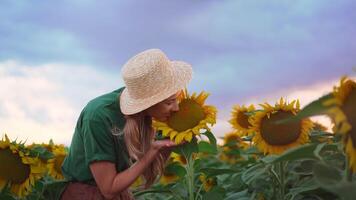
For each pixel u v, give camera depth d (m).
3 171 6.17
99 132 5.10
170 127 5.12
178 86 5.08
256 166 5.50
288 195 5.44
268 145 5.61
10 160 6.20
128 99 5.13
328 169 2.96
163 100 5.03
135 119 5.06
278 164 5.55
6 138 6.23
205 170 5.97
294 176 5.78
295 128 5.53
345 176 2.94
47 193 6.55
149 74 4.97
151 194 7.33
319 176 2.92
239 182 6.41
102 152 5.12
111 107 5.23
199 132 5.00
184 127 5.09
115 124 5.18
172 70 5.18
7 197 6.15
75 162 5.37
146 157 5.07
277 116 5.59
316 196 5.15
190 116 5.09
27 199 6.60
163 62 5.09
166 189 6.11
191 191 5.59
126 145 5.09
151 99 4.95
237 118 7.03
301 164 5.63
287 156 3.10
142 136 5.12
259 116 5.62
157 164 5.47
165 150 5.43
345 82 2.78
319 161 3.08
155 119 5.18
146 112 5.12
